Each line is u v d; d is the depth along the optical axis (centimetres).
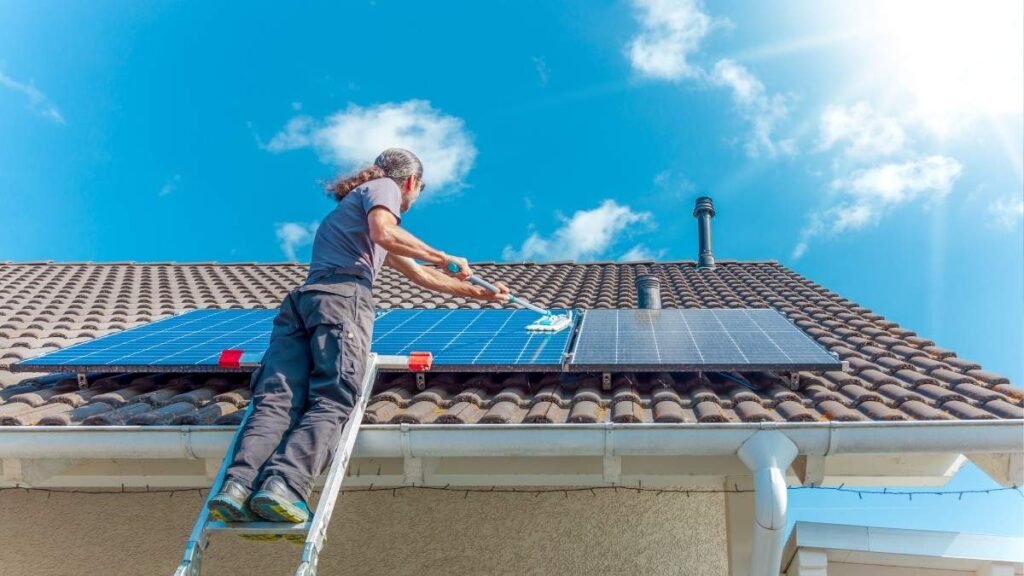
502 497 546
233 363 473
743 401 440
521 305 505
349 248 404
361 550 538
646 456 434
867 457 479
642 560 536
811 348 497
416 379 480
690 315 626
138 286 997
